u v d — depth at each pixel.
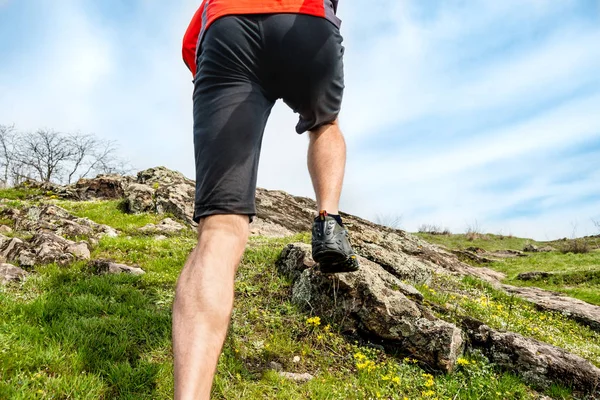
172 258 5.81
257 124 1.23
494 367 3.85
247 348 3.37
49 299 3.61
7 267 4.27
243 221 1.19
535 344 3.98
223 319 1.07
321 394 2.87
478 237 37.31
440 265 10.66
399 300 3.95
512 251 27.94
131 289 4.15
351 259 1.54
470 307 5.71
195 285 1.08
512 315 6.23
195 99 1.27
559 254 25.47
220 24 1.22
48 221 7.24
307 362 3.39
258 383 2.89
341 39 1.34
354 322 3.89
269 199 14.20
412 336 3.68
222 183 1.16
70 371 2.60
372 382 3.20
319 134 1.53
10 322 3.04
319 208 1.51
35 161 28.55
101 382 2.51
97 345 2.95
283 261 5.05
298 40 1.22
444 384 3.35
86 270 4.75
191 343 1.01
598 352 5.54
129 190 12.20
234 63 1.22
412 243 12.09
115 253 5.92
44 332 2.98
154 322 3.42
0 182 27.38
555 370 3.74
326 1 1.31
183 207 10.85
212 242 1.13
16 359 2.58
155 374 2.68
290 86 1.29
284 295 4.42
